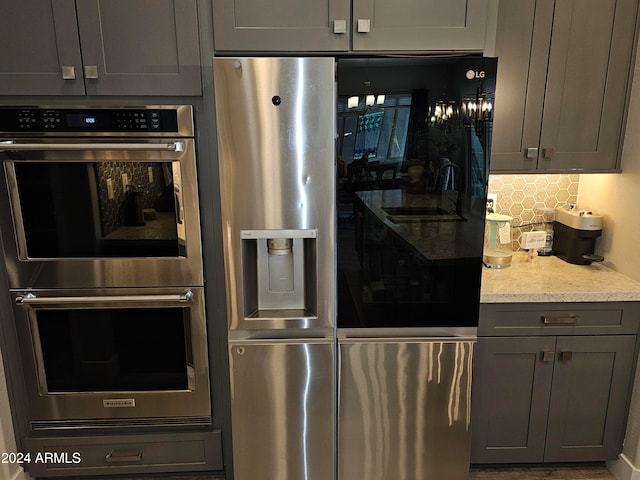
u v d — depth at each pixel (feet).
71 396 6.48
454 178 5.64
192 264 6.14
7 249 6.04
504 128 6.84
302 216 5.72
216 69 5.32
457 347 6.09
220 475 7.25
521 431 6.88
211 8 5.61
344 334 6.13
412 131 5.52
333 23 5.69
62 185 5.89
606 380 6.73
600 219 7.43
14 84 5.70
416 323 6.09
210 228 6.13
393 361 6.12
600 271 7.27
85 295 6.21
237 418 6.28
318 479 6.51
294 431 6.33
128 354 6.41
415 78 5.40
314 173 5.61
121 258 6.10
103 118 5.73
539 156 6.96
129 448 6.72
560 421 6.86
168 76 5.76
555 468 7.30
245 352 6.06
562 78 6.72
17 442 6.61
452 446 6.47
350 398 6.23
